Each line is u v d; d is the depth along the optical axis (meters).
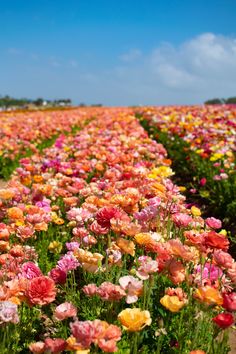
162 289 1.65
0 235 1.76
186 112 10.70
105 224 1.63
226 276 1.61
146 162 3.32
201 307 1.26
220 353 1.34
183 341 1.42
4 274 1.47
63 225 2.50
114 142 4.36
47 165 3.48
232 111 10.37
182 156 5.20
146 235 1.47
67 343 1.07
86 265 1.52
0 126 7.39
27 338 1.52
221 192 3.53
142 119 10.92
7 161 4.91
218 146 4.69
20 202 2.57
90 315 1.60
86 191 2.48
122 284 1.29
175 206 2.03
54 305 1.73
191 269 1.62
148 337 1.49
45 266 2.10
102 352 1.27
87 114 13.58
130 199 1.84
